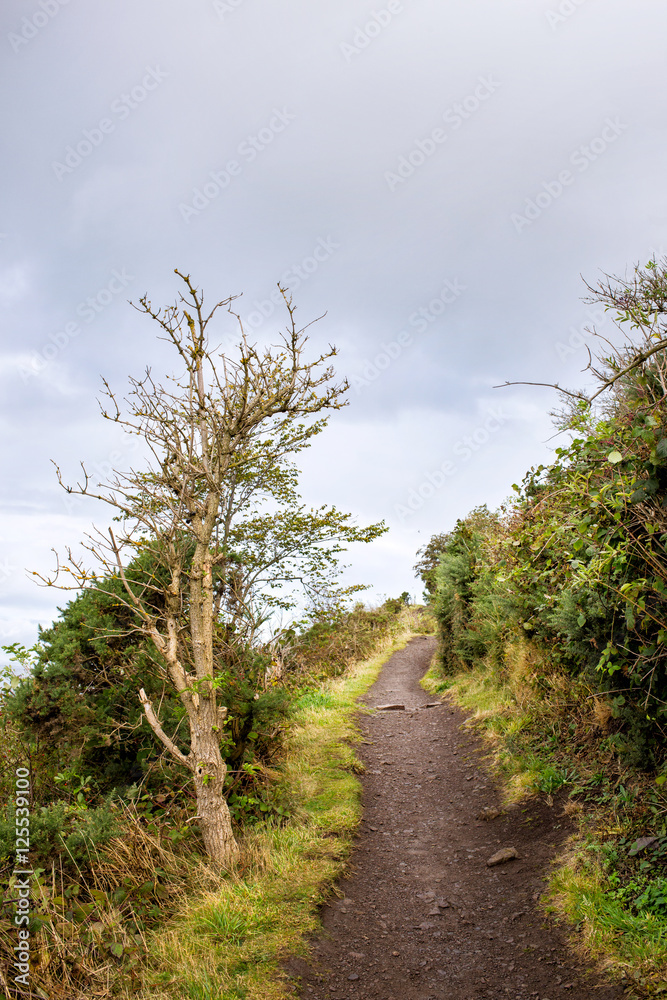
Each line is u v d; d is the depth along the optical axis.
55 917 4.17
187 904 4.64
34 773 6.04
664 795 4.64
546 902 4.52
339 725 9.48
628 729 5.47
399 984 4.07
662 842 4.35
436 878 5.40
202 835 5.52
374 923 4.77
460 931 4.59
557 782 5.95
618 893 4.14
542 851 5.18
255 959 4.07
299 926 4.47
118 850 5.00
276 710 6.83
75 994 3.68
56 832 5.03
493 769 7.13
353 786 7.10
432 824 6.48
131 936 4.26
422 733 9.50
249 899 4.69
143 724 6.51
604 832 4.84
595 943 3.87
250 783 6.40
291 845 5.53
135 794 5.97
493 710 8.66
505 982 3.91
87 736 6.46
